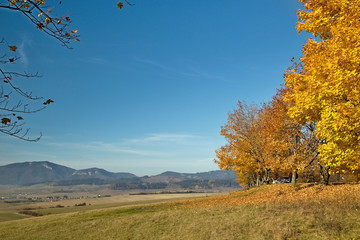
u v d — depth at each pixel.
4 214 80.94
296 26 13.13
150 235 14.75
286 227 11.07
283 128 23.41
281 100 24.02
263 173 34.69
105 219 21.36
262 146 28.89
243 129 30.73
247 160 30.70
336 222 10.25
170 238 13.51
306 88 14.41
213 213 17.38
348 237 8.94
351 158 10.72
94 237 16.31
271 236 10.75
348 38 10.04
